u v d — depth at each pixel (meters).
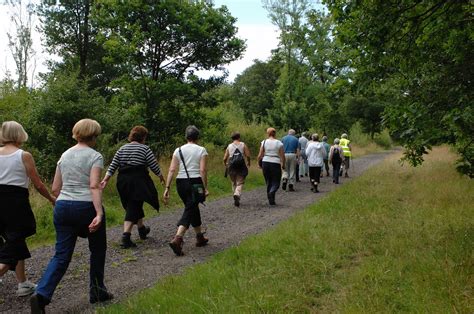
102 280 5.00
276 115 34.22
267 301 4.22
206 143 20.91
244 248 6.40
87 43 28.73
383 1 6.43
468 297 4.11
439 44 7.16
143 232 7.99
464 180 11.62
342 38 6.87
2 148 4.99
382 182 13.49
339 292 4.60
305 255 5.79
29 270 6.43
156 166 7.48
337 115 42.53
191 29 17.22
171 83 17.70
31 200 9.90
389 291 4.42
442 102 6.65
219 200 12.80
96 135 4.96
